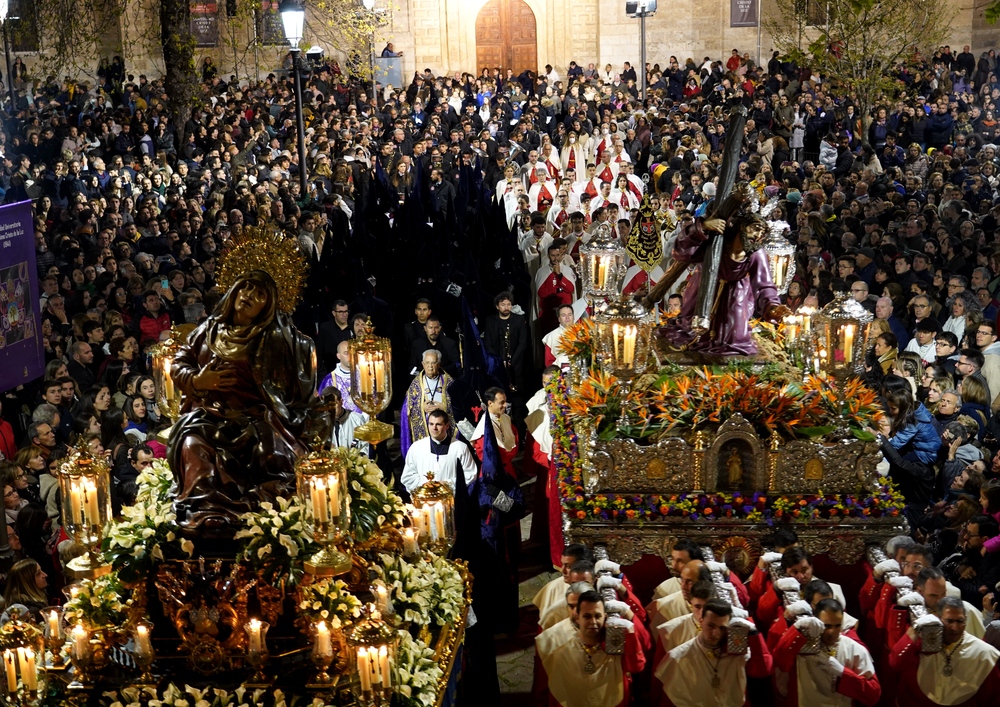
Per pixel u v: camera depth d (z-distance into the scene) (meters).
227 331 7.12
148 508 7.11
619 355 8.99
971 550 9.95
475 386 12.66
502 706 9.62
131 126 32.84
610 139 32.94
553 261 17.59
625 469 9.77
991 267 18.19
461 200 22.22
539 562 12.29
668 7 48.16
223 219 23.31
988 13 23.19
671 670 8.19
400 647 7.14
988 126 35.47
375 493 8.03
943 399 12.41
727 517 9.62
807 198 23.97
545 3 49.19
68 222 22.03
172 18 30.88
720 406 9.66
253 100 38.12
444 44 49.25
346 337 15.22
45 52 41.09
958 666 8.12
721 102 39.97
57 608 7.44
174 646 7.07
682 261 10.33
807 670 8.17
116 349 14.47
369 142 33.78
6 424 12.59
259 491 7.14
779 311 10.88
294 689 6.84
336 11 38.09
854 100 36.31
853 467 9.66
